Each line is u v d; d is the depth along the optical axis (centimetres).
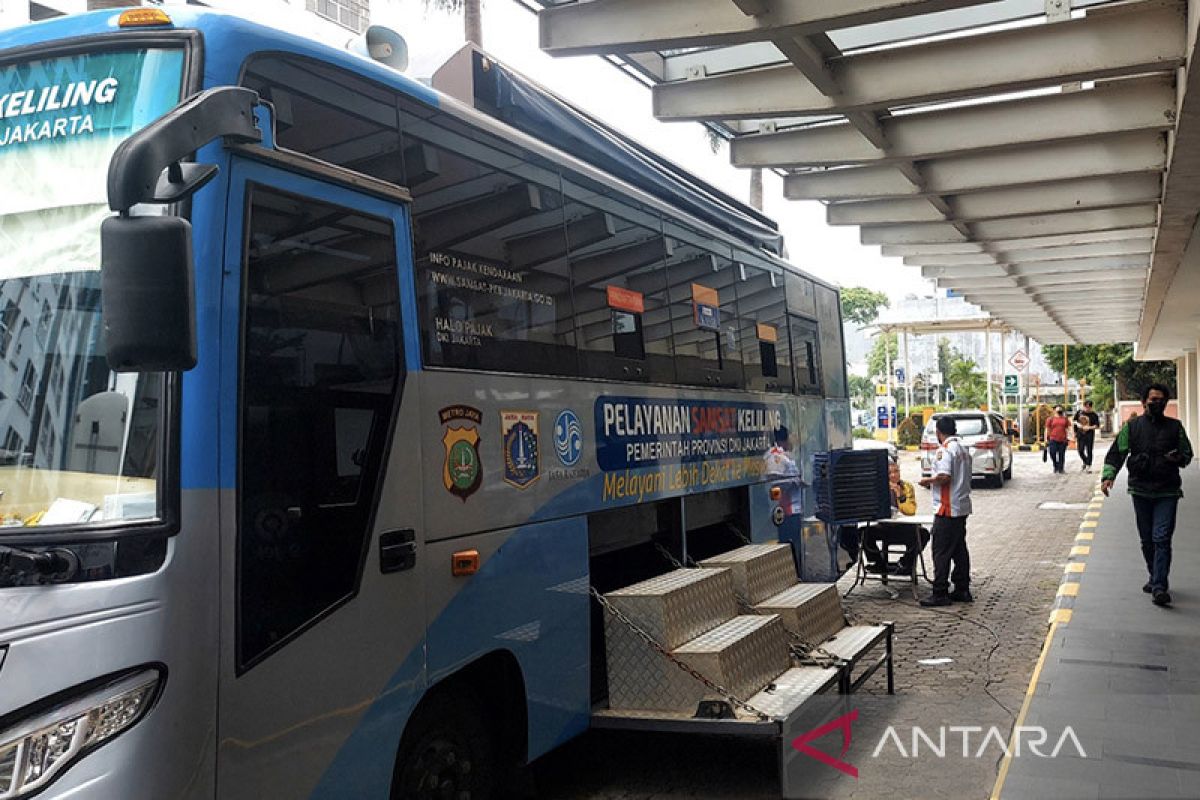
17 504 314
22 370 325
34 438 319
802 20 819
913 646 902
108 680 291
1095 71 913
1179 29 879
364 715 377
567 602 524
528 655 486
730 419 788
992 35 955
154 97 335
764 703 543
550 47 909
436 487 428
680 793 559
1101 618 919
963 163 1317
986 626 983
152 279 278
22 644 286
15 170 341
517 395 495
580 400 555
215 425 321
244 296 338
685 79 1087
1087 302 2723
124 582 297
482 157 493
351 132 405
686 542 692
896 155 1199
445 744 441
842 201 1560
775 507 876
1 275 333
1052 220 1584
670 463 666
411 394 418
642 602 547
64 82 344
